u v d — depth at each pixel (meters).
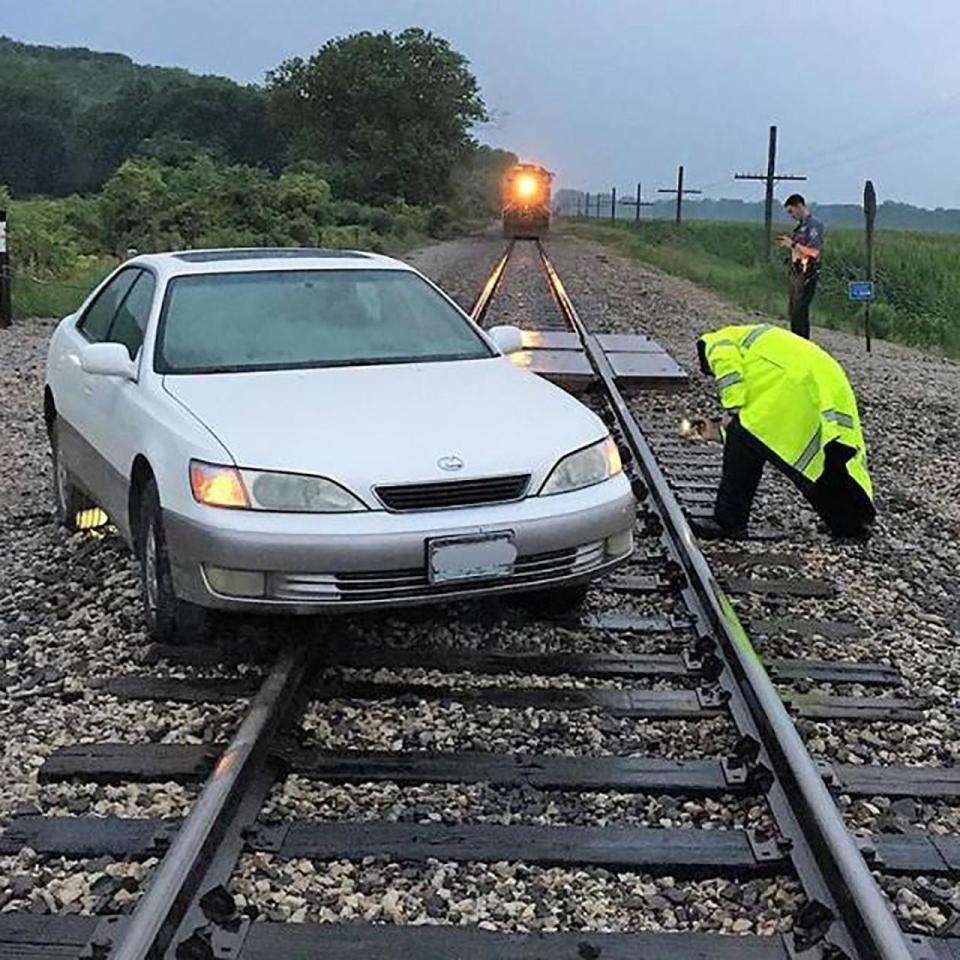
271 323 6.51
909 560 7.61
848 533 7.88
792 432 7.59
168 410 5.65
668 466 9.64
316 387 5.88
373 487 5.12
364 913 3.73
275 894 3.80
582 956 3.51
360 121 83.25
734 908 3.79
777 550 7.63
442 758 4.67
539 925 3.69
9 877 3.90
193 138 99.31
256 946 3.51
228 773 4.17
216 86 101.25
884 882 3.94
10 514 8.51
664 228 70.56
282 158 91.81
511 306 22.36
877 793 4.50
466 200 88.88
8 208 33.09
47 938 3.56
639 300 25.75
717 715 5.09
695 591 6.39
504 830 4.17
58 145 110.56
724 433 7.86
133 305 6.99
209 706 5.14
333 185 77.38
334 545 5.03
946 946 3.62
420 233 59.16
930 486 9.95
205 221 37.84
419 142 82.69
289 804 4.35
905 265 32.66
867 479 7.72
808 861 3.92
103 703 5.19
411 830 4.16
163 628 5.62
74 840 4.08
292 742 4.74
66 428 7.52
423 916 3.72
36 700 5.24
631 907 3.79
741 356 7.73
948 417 13.23
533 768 4.59
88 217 36.06
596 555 5.59
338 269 6.98
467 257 40.44
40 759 4.71
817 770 4.30
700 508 8.32
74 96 125.31
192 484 5.20
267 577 5.08
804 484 7.70
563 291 25.58
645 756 4.75
